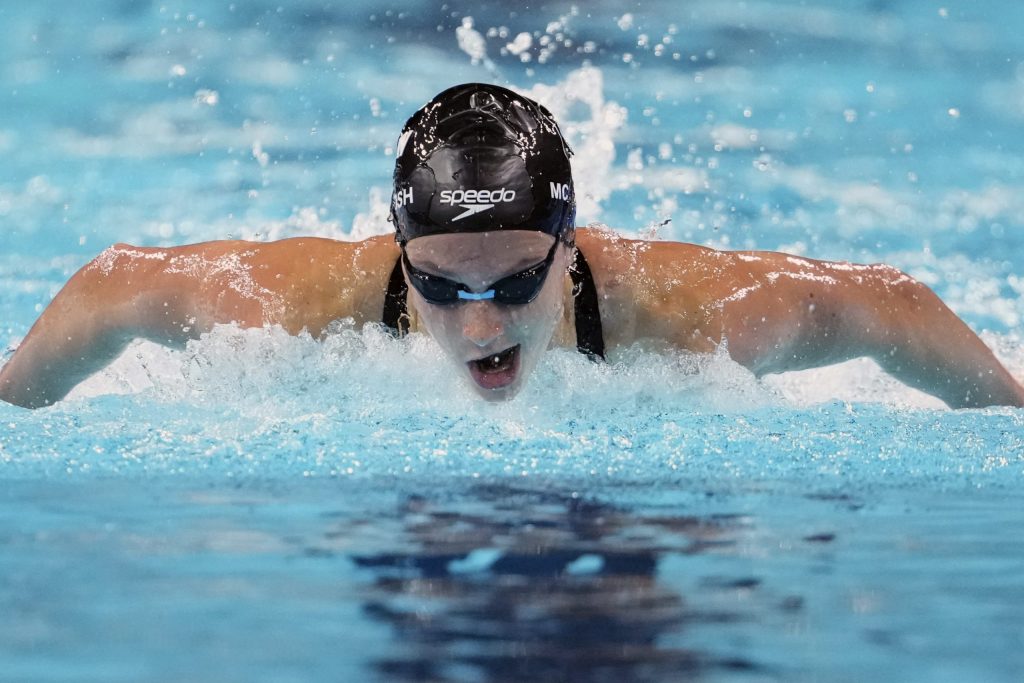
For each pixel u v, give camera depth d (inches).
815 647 160.2
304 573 194.9
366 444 314.2
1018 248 709.9
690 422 347.9
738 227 732.7
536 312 333.4
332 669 149.6
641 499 257.8
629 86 1057.5
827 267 425.7
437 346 371.6
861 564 205.0
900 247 709.3
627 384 368.2
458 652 155.7
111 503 250.7
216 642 160.7
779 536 225.0
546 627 166.4
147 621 169.9
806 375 462.6
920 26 1259.2
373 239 404.2
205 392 370.6
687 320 383.9
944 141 944.3
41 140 938.7
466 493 262.7
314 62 1119.0
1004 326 582.9
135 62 1125.1
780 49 1179.3
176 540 217.8
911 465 301.9
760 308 394.6
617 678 146.9
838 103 1036.5
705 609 176.4
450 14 1221.1
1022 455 317.7
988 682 148.0
